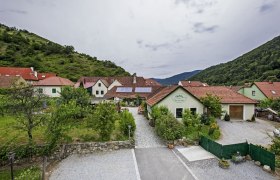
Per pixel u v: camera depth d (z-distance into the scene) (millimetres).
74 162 18688
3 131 22906
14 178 15609
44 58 116875
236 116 33812
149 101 35156
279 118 33000
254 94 49750
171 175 16062
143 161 18594
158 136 25312
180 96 29969
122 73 122375
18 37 126375
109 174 16328
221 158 18734
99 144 21094
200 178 15555
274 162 16375
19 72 68250
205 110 30656
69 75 101188
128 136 23922
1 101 19844
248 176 15773
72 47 145000
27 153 18672
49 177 16016
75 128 24797
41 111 20828
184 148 21609
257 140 23750
